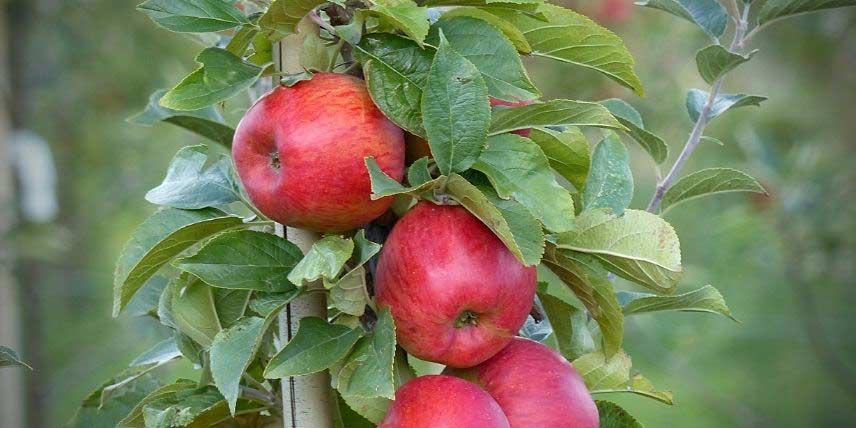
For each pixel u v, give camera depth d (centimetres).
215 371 102
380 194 100
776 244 280
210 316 110
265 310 103
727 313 115
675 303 116
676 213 298
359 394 100
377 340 102
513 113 104
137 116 123
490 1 104
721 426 321
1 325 294
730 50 128
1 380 300
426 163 103
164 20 103
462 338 105
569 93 295
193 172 110
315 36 104
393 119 102
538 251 102
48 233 297
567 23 108
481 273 103
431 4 105
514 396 106
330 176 102
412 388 105
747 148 286
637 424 111
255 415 111
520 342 109
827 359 285
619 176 114
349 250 101
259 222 108
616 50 109
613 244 107
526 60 294
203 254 103
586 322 116
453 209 104
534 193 103
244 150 104
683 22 319
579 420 106
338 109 102
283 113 102
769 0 125
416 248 103
